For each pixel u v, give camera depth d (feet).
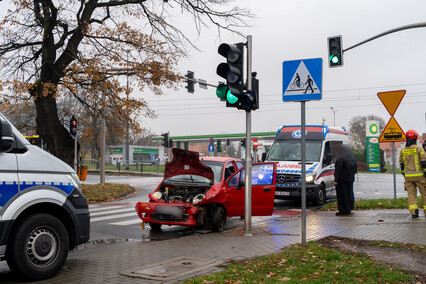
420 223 30.60
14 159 17.63
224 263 19.77
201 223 30.42
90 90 61.62
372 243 24.11
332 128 56.08
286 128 54.65
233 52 26.13
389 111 39.14
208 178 32.19
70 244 19.77
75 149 63.16
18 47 59.88
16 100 58.34
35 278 17.44
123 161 178.70
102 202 55.36
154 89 64.95
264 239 26.37
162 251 22.95
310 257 20.53
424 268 18.76
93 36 59.62
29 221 17.51
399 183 88.79
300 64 22.86
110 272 18.62
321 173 50.01
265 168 33.58
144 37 62.18
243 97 26.91
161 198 32.07
